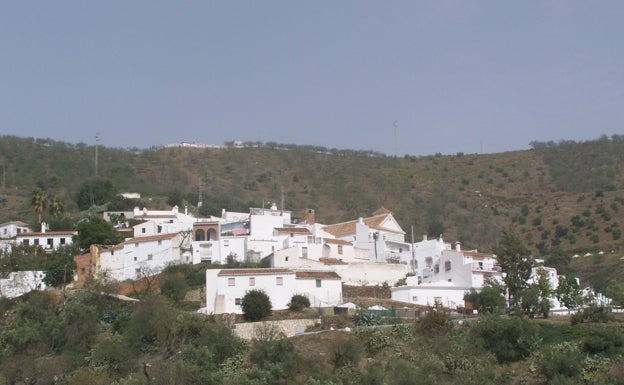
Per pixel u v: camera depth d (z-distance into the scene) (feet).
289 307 378.94
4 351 323.98
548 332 319.68
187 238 471.21
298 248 434.71
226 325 339.77
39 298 380.17
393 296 409.69
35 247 478.59
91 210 593.42
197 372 283.79
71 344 337.11
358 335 320.29
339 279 395.55
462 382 278.67
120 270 452.35
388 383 270.26
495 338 308.40
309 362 303.27
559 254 561.43
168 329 325.62
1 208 643.04
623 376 277.44
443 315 329.31
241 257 453.17
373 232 491.72
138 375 291.58
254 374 285.84
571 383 273.33
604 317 328.29
